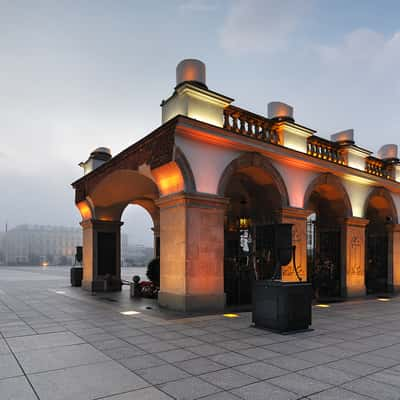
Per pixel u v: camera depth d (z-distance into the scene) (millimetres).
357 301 14039
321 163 14414
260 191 13695
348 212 15969
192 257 10336
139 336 7277
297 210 13258
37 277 28375
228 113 11891
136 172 12758
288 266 12852
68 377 4883
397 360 5777
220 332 7680
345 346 6645
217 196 10898
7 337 7195
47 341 6859
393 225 18734
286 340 7043
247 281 12906
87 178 17047
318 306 12477
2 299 13609
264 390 4461
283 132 13336
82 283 18141
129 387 4531
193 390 4445
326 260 16422
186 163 10516
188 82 10742
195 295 10297
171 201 10852
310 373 5102
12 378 4848
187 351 6164
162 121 11953
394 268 18672
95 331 7750
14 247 108375
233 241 17172
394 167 19281
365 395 4336
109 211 17766
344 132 16281
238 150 11844
